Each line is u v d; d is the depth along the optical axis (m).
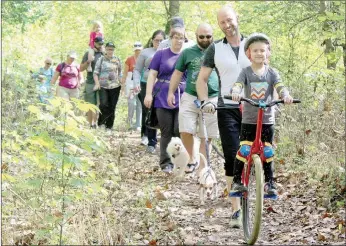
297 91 12.52
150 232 7.72
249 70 7.09
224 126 8.04
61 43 33.41
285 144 11.43
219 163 12.25
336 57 11.67
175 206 9.08
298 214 8.48
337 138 11.08
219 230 7.97
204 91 8.34
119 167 11.22
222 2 24.17
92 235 7.21
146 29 28.39
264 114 7.03
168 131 11.62
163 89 11.55
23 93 12.48
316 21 14.88
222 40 8.20
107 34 29.27
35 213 7.14
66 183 7.49
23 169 8.67
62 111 6.92
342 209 8.37
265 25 16.47
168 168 11.62
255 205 6.83
